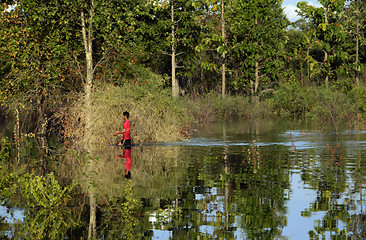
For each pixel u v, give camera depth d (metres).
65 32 21.50
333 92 41.09
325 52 50.75
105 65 23.53
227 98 42.50
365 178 10.66
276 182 10.28
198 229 6.68
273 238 6.17
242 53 46.28
